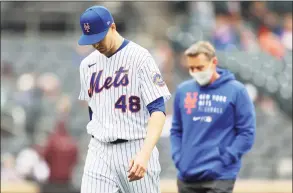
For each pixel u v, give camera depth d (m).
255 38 51.59
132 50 17.22
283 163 42.03
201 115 21.62
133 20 64.31
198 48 21.44
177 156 21.97
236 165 21.61
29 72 54.81
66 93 51.16
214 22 51.84
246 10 52.72
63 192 36.00
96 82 17.39
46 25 65.31
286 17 53.19
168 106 43.25
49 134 42.75
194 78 22.00
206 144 21.52
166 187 34.97
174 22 63.31
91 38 16.75
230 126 21.58
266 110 47.53
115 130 17.08
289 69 48.88
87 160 17.50
